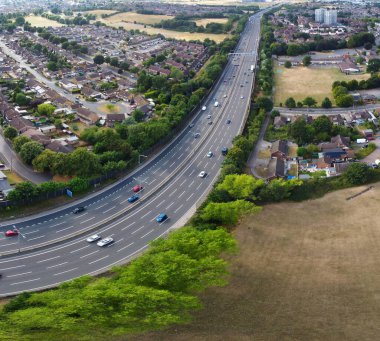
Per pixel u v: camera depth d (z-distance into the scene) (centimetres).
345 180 19938
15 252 15512
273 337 11838
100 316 10750
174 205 18612
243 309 12912
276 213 17900
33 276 14412
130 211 18175
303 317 12606
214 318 12538
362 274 14288
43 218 17550
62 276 14438
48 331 11112
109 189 19788
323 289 13700
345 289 13675
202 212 17112
